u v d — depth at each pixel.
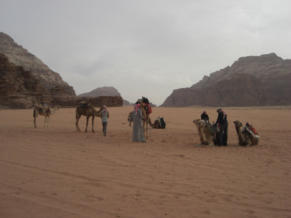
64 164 7.95
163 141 13.83
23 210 4.55
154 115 35.66
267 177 6.73
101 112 16.41
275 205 4.93
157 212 4.55
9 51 179.25
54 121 28.69
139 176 6.74
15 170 7.14
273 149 11.16
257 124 24.78
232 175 6.91
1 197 5.14
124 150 10.68
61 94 113.94
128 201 5.04
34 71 165.25
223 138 12.23
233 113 37.94
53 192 5.47
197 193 5.53
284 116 32.84
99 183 6.12
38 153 9.64
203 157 9.28
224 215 4.48
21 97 87.31
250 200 5.16
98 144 12.40
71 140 13.73
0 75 90.19
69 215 4.38
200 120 12.41
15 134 16.08
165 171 7.27
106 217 4.32
